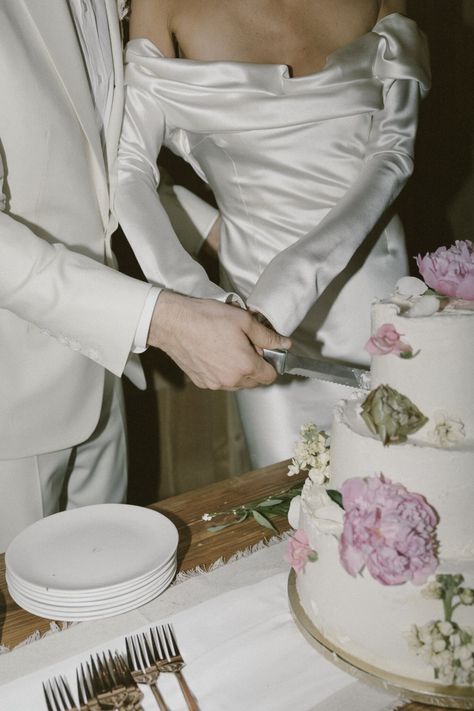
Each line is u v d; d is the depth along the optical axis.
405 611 0.99
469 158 3.69
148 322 1.45
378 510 0.95
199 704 1.00
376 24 1.98
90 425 1.79
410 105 1.95
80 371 1.73
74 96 1.62
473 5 3.46
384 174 1.84
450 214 3.75
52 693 1.02
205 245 2.20
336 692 1.01
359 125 1.90
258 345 1.46
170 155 2.90
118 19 1.88
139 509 1.39
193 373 1.52
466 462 0.98
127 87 1.94
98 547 1.29
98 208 1.76
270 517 1.45
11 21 1.51
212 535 1.40
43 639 1.14
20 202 1.59
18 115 1.53
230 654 1.08
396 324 1.01
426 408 1.01
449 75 3.56
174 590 1.25
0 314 1.61
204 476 3.19
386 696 1.00
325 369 1.49
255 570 1.29
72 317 1.45
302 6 1.89
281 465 1.66
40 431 1.70
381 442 1.00
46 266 1.43
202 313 1.43
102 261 1.77
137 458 3.02
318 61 1.91
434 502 0.99
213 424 3.16
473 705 0.97
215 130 1.88
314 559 1.10
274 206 1.91
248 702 1.00
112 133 1.80
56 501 1.88
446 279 1.07
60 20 1.58
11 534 1.76
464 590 0.98
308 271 1.63
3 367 1.63
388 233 2.05
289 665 1.06
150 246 1.75
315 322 1.98
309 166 1.88
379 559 0.94
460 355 0.99
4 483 1.72
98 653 1.09
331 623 1.08
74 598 1.15
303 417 1.97
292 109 1.84
